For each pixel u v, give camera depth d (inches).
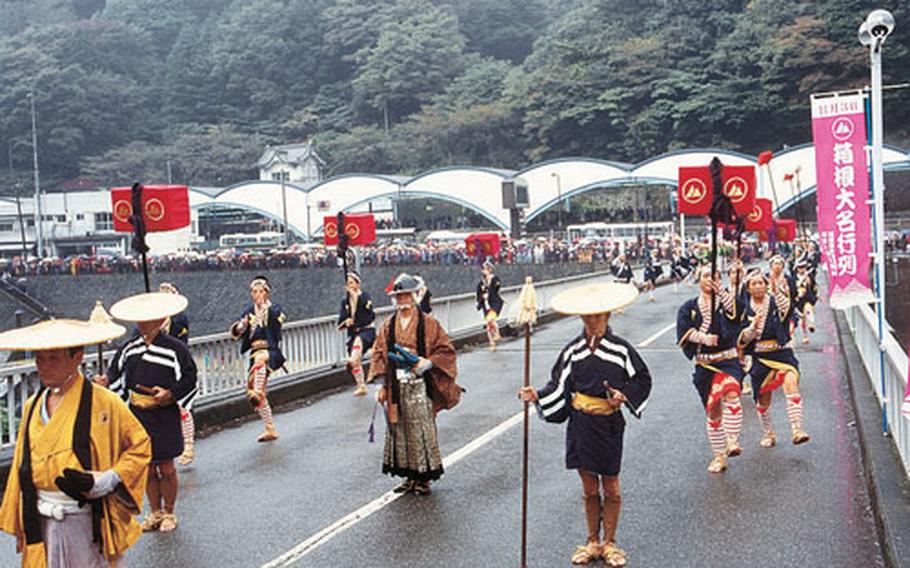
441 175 3038.9
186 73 5940.0
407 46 5172.2
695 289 1571.1
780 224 1088.2
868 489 313.3
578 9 4965.6
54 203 4111.7
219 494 341.7
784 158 2544.3
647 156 3971.5
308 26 5871.1
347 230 748.6
